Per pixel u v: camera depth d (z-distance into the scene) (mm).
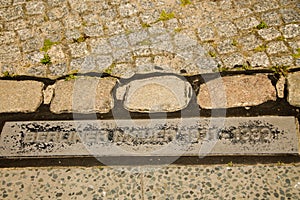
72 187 3260
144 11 4398
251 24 4227
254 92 3730
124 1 4488
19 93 3848
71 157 3426
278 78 3812
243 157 3357
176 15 4344
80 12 4426
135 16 4363
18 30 4324
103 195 3205
